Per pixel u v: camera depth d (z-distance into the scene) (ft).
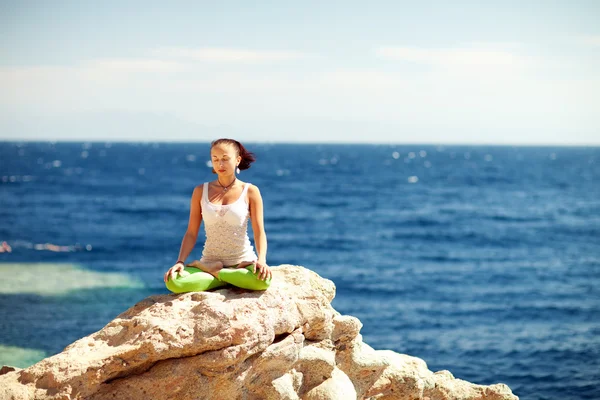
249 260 19.84
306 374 20.01
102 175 307.99
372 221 164.96
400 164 452.76
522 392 45.96
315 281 21.39
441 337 61.82
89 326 59.57
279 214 178.09
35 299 70.64
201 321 17.48
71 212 171.53
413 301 78.89
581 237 138.31
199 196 19.89
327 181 292.61
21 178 279.08
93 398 16.99
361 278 94.22
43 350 51.70
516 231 147.13
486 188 262.67
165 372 17.51
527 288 86.58
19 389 16.65
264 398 18.61
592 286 87.97
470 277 95.09
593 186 272.31
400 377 22.58
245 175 323.57
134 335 17.76
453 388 24.45
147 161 451.12
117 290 78.02
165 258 107.45
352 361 21.77
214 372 17.57
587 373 49.85
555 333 62.75
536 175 338.13
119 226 147.33
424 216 175.63
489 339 60.75
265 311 18.28
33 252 108.78
